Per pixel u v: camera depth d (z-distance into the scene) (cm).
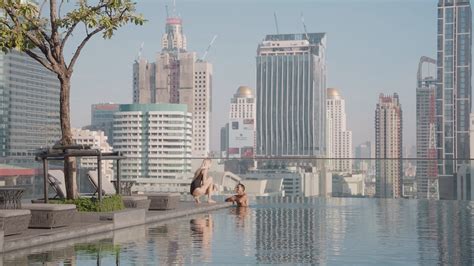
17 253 974
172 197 1823
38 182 2219
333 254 983
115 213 1364
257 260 913
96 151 1424
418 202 2395
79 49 1439
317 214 1809
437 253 1002
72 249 1025
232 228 1399
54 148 1428
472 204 2261
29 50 1416
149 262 888
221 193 2642
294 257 948
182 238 1195
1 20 1313
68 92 1443
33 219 1177
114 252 990
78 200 1417
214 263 883
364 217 1695
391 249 1049
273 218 1677
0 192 1145
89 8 1419
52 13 1406
